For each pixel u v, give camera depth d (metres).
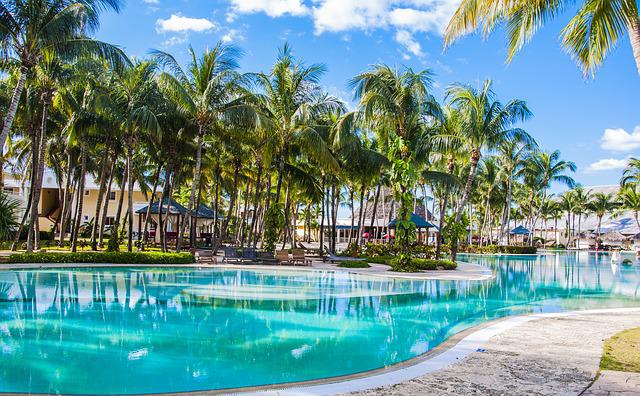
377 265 25.19
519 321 9.99
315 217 62.16
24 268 18.64
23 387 5.70
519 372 5.94
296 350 7.79
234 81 23.00
